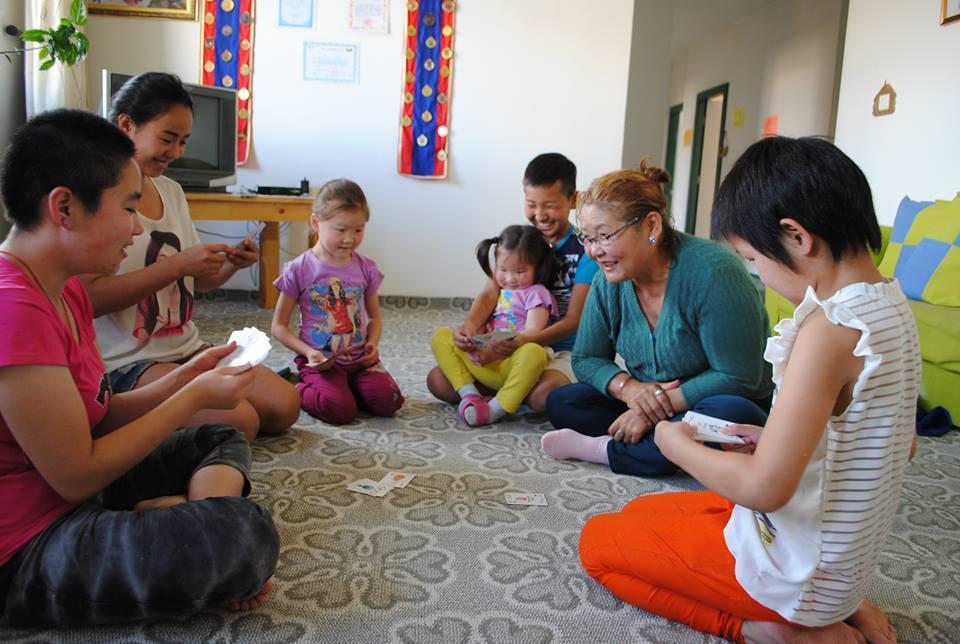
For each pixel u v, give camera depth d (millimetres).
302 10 4426
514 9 4555
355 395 2420
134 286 1687
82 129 1081
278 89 4480
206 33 4371
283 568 1383
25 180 1060
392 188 4664
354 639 1174
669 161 11258
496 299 2617
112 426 1346
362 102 4551
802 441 957
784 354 1012
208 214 3895
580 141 4703
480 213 4746
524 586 1354
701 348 1879
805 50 6824
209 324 3861
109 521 1125
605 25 4609
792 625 1138
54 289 1135
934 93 3514
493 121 4652
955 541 1624
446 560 1438
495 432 2281
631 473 1922
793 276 1008
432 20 4516
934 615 1320
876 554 1073
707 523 1233
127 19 4309
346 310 2402
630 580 1282
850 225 954
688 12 8297
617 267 1764
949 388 2518
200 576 1112
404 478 1854
